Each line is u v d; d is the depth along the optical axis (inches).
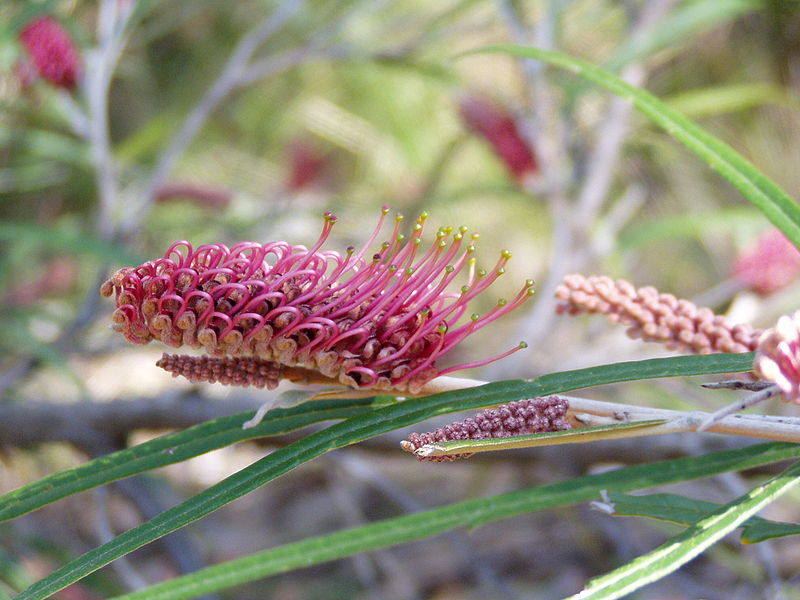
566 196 19.2
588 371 7.8
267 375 8.0
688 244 22.6
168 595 7.8
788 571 20.0
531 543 25.4
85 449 15.9
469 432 7.6
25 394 18.7
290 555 8.0
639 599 16.6
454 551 25.5
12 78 17.0
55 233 13.9
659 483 8.4
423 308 7.9
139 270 7.8
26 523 18.7
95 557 7.5
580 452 14.5
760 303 14.6
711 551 15.5
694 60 21.4
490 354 22.4
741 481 13.3
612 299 8.8
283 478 29.9
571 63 9.3
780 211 8.5
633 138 21.1
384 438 15.0
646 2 17.8
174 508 7.6
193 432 8.3
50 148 18.6
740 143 21.4
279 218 22.5
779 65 20.8
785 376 6.9
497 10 19.2
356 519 19.0
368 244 8.0
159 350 19.0
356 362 7.8
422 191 26.1
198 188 20.6
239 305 7.8
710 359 7.8
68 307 21.0
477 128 19.3
